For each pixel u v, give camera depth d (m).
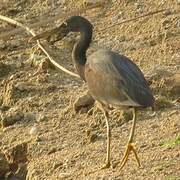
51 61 17.78
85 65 13.50
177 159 12.99
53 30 14.70
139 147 13.74
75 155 14.18
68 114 15.73
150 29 18.48
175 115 14.74
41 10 20.47
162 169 12.72
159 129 14.34
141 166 12.96
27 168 14.56
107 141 13.47
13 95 16.73
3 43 19.30
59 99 16.47
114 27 19.12
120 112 15.05
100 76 13.02
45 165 14.18
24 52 18.78
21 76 17.53
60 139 14.96
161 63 16.98
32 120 15.92
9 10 20.59
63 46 18.55
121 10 19.64
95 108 15.37
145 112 15.06
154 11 19.16
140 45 18.03
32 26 19.72
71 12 20.08
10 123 16.02
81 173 13.46
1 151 15.27
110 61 13.03
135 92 12.57
